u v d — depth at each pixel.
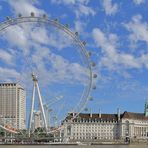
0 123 181.38
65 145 187.75
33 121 195.62
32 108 183.38
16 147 159.75
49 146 172.00
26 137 185.38
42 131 190.88
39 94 183.12
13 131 184.62
